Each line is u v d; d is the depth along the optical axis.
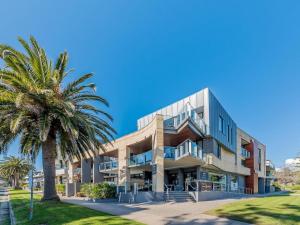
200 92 30.95
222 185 33.78
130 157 31.81
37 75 18.09
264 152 56.06
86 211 14.98
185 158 25.94
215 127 30.97
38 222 12.83
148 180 31.61
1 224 14.73
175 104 34.75
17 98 15.21
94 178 36.78
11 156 64.56
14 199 27.30
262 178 52.84
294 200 20.89
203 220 12.39
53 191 19.14
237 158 40.91
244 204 17.83
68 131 17.56
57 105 18.02
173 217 13.35
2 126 17.92
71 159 21.61
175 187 29.94
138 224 11.30
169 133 26.89
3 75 16.53
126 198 23.42
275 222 11.09
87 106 20.20
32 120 18.58
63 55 19.14
